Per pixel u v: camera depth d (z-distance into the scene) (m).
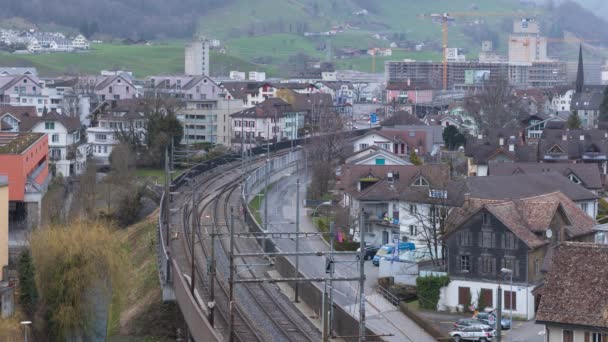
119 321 130.25
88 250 125.56
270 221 180.38
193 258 121.44
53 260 124.31
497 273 124.00
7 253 136.00
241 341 105.38
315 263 147.12
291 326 113.75
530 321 120.25
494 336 111.38
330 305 110.69
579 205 161.00
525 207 130.62
